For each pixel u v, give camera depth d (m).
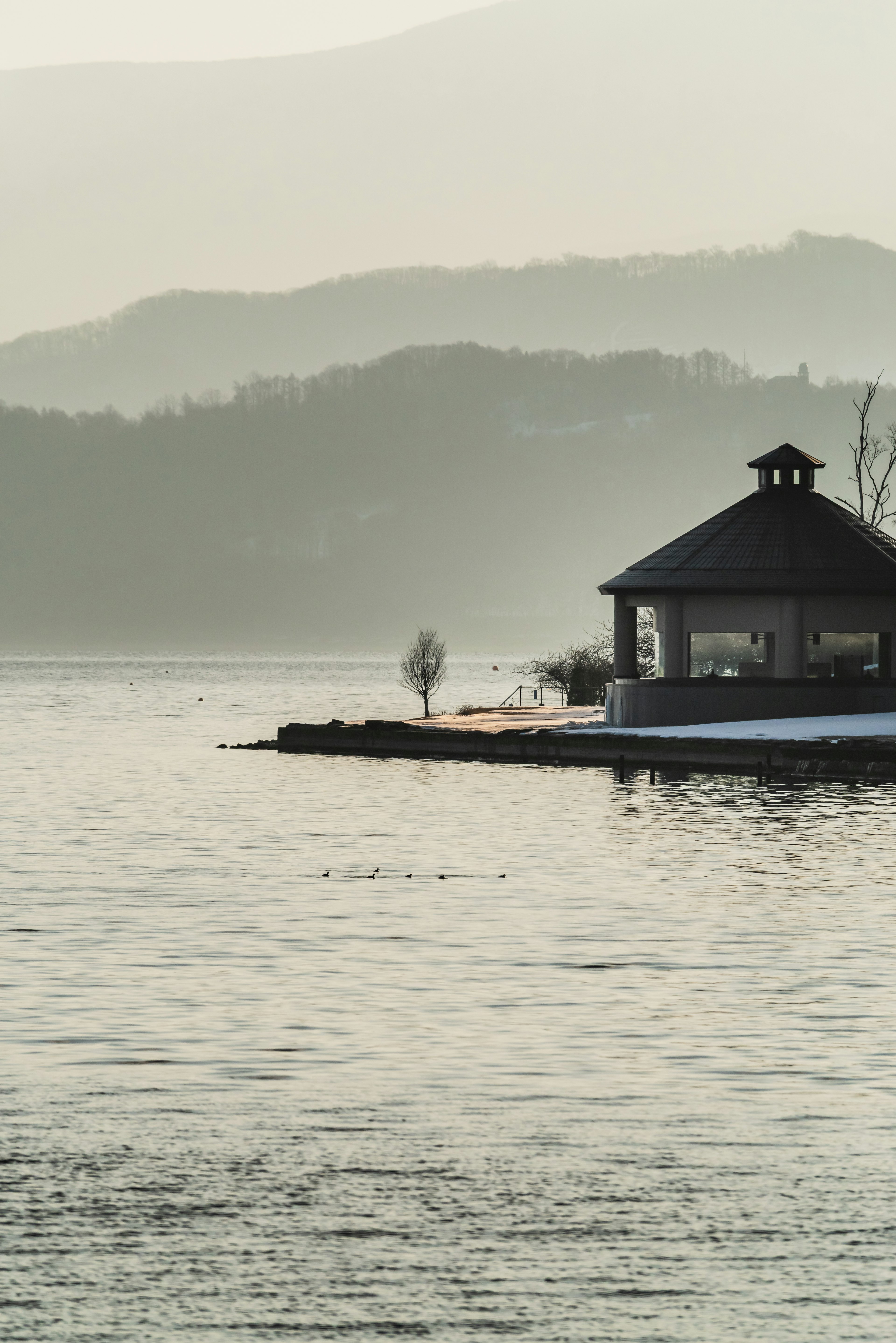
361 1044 51.00
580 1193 36.41
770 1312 30.12
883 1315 30.00
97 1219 34.72
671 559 191.25
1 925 77.19
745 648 189.12
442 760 192.25
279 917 79.94
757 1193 36.41
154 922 78.12
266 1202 35.81
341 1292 30.94
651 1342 28.89
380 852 108.12
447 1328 29.42
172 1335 29.11
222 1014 56.00
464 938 72.94
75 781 173.12
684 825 121.12
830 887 89.19
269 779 172.88
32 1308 30.20
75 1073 47.28
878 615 189.00
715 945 70.81
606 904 83.69
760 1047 50.75
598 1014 55.97
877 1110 43.22
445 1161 38.69
